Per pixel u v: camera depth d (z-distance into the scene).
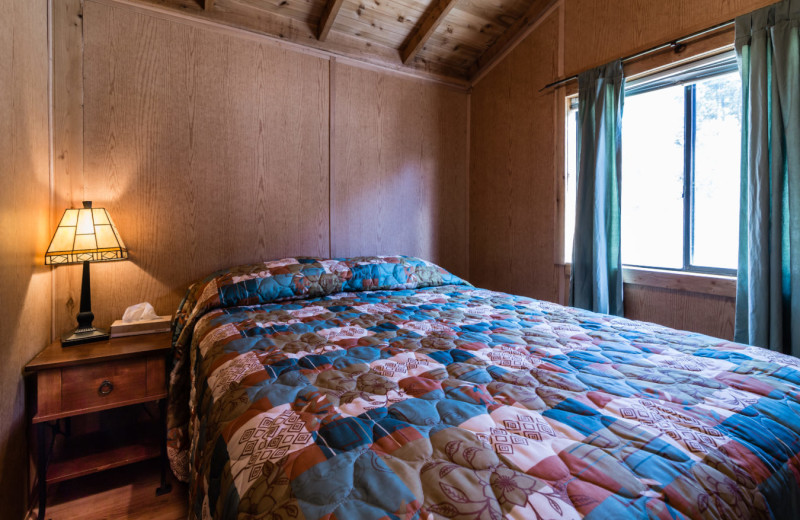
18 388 1.46
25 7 1.54
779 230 1.73
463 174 3.44
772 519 0.66
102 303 2.08
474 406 0.85
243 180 2.44
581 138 2.51
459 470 0.63
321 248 2.75
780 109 1.73
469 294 2.27
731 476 0.65
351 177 2.86
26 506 1.52
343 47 2.78
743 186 1.86
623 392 0.91
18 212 1.47
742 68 1.84
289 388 0.96
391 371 1.06
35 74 1.65
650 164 2.39
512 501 0.56
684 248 2.23
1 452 1.32
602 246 2.40
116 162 2.08
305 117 2.65
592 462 0.65
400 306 1.91
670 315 2.24
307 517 0.55
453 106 3.36
